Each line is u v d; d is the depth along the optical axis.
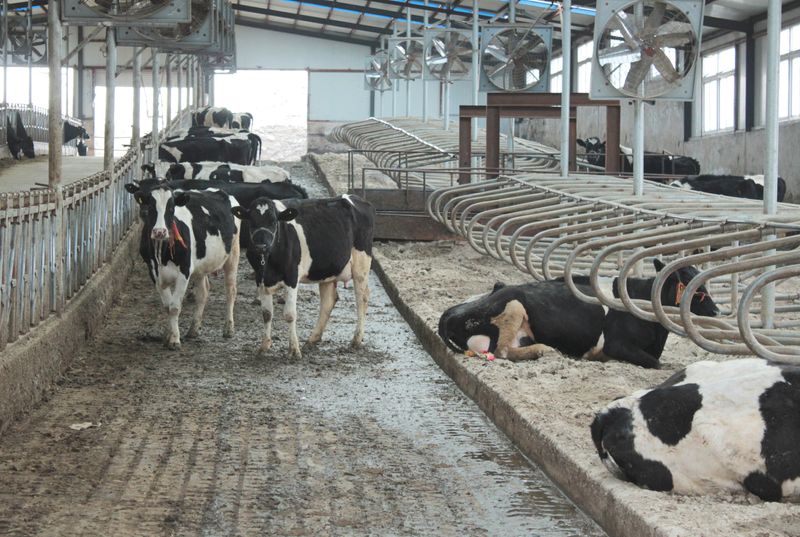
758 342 7.39
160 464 6.46
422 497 5.93
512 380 8.12
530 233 15.49
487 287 13.77
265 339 10.16
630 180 15.15
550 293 9.16
